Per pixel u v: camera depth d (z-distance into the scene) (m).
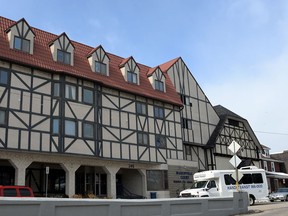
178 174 28.98
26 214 8.81
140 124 27.02
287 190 30.12
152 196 26.75
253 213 16.42
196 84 35.59
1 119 19.27
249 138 40.47
